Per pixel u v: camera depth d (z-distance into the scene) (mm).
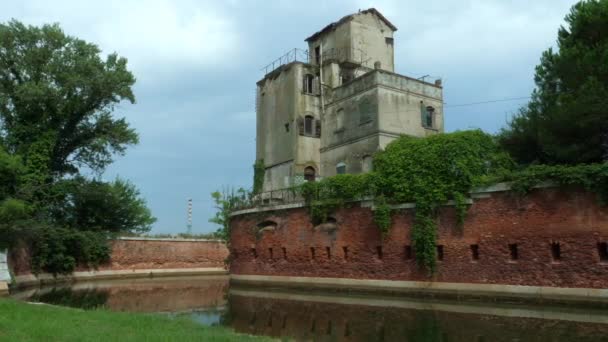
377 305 25547
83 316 17531
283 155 43406
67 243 45281
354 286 30156
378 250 29469
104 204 52094
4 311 17609
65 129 46844
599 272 21359
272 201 37469
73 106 45062
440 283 26484
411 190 28203
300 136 41969
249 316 22984
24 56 43688
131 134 49500
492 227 24938
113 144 49062
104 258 49219
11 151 43656
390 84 37594
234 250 39469
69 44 45750
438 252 26875
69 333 13742
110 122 48469
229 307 26312
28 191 39594
